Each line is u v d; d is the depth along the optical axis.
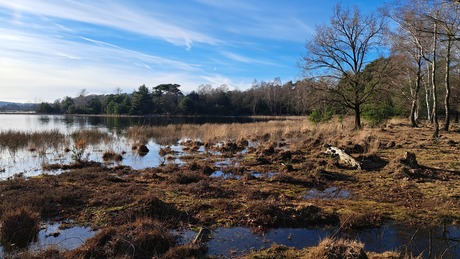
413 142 14.02
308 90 22.66
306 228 5.23
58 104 83.31
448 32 14.19
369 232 5.05
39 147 15.82
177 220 5.48
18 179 8.52
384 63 21.75
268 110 74.69
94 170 9.91
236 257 4.17
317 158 11.22
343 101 22.30
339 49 21.41
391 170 8.85
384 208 5.99
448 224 5.28
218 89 93.31
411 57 24.28
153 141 19.81
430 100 30.14
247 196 6.76
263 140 18.34
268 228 5.20
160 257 4.11
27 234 4.82
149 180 8.55
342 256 3.64
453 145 12.95
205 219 5.52
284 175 8.46
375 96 21.58
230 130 22.70
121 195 6.80
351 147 12.49
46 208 6.05
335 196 6.94
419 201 6.41
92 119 51.84
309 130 20.47
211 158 12.59
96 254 4.12
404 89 28.70
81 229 5.21
